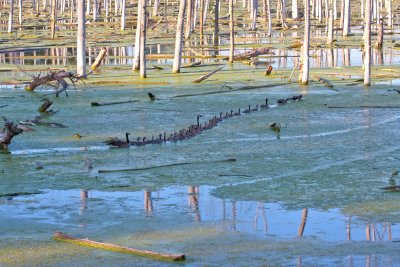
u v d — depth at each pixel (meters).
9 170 24.62
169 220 19.42
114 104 38.81
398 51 71.50
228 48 73.19
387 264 16.22
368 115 35.34
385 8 133.00
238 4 153.12
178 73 53.22
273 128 31.80
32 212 20.22
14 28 100.00
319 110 36.94
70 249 17.28
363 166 25.06
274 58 65.06
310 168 24.81
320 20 111.94
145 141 28.81
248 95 42.25
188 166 25.05
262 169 24.66
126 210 20.31
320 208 20.34
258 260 16.56
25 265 16.34
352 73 52.88
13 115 35.47
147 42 79.81
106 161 25.83
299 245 17.48
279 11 115.06
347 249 17.17
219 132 31.27
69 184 22.94
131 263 16.39
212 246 17.48
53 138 29.94
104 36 86.75
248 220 19.38
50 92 43.34
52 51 72.88
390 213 19.81
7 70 55.41
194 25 95.44
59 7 148.12
